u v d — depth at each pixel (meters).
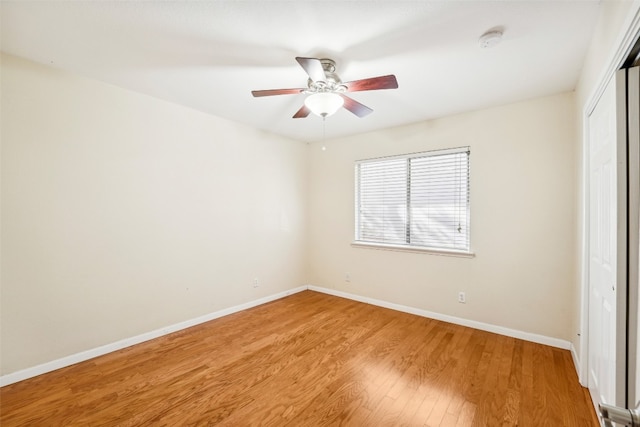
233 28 1.69
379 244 3.72
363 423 1.65
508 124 2.81
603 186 1.62
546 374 2.13
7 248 2.01
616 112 1.35
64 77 2.23
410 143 3.45
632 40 1.13
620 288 1.35
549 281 2.62
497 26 1.67
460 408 1.78
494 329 2.88
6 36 1.78
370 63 2.07
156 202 2.79
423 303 3.35
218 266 3.31
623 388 1.35
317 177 4.38
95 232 2.41
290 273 4.21
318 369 2.22
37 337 2.13
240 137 3.52
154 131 2.76
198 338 2.77
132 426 1.63
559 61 2.03
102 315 2.46
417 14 1.57
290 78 2.33
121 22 1.65
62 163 2.24
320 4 1.49
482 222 2.96
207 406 1.80
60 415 1.72
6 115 2.00
